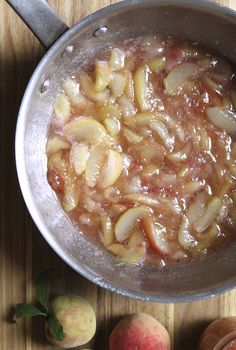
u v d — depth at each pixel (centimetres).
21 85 72
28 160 65
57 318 70
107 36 68
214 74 70
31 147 66
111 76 68
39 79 63
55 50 62
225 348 71
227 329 71
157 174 68
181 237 69
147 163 68
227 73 70
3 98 72
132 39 69
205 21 67
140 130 68
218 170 69
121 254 69
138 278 70
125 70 69
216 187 69
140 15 66
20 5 61
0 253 73
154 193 68
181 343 74
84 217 69
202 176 69
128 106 68
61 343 71
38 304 73
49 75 66
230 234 70
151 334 71
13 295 73
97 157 68
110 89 68
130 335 70
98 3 72
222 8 64
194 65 69
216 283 67
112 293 74
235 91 70
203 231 69
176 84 69
